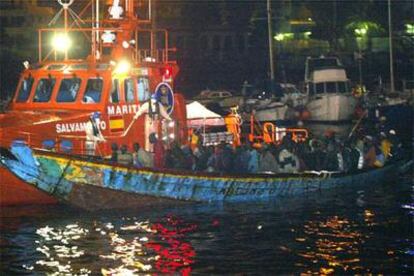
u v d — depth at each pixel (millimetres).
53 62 24922
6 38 84750
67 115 23672
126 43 25672
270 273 17172
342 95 66438
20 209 23562
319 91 68938
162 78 25844
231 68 93125
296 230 21531
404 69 94500
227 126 30484
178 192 24000
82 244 19578
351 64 93188
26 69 25188
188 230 21250
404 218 23328
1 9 86562
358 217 23484
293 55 95062
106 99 24109
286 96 69812
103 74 24250
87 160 22266
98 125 23828
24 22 86688
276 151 27406
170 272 17188
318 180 27375
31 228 21266
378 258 18391
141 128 24938
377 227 22000
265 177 25625
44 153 21797
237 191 25172
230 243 19875
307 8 102062
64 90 24453
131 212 23469
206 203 24734
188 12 98938
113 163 22594
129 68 24734
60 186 22406
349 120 67312
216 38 99938
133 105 24781
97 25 26234
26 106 24781
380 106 67312
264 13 99188
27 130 22703
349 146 29734
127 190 23141
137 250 19031
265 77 92875
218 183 24578
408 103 69062
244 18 100688
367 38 98188
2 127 22406
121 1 26469
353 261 18172
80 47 61344
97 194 22906
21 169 22000
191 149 25281
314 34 100750
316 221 22828
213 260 18188
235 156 26031
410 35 98312
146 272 17156
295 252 18969
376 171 30078
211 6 100250
